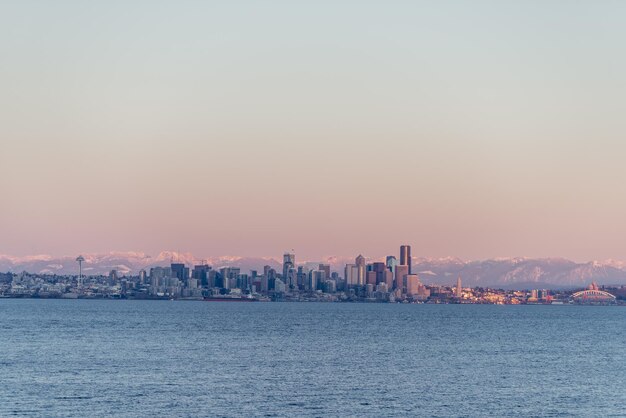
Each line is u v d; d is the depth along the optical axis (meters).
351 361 169.00
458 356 186.75
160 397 116.75
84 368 151.12
